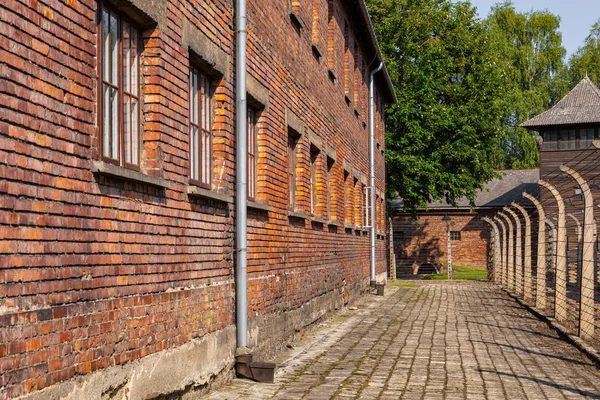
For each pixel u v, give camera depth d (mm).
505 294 28188
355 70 23203
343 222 19344
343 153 19484
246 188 9539
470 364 11219
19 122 4688
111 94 6344
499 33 58156
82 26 5570
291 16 12898
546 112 45969
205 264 8391
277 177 11859
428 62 40250
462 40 41594
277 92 11898
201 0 8297
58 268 5156
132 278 6398
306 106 14344
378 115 30031
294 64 13227
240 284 9422
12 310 4605
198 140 8625
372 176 25969
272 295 11484
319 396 8539
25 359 4727
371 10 41156
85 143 5578
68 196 5309
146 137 7020
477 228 52094
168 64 7277
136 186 6496
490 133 41500
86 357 5547
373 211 25328
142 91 7020
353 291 21562
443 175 39219
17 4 4664
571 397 8781
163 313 7094
